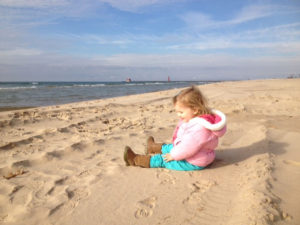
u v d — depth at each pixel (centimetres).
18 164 271
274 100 805
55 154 302
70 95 1592
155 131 420
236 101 809
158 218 167
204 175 233
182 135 246
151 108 711
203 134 230
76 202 191
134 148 330
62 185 221
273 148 294
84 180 230
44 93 1791
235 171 237
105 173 245
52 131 415
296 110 612
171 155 243
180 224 159
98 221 166
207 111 242
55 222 167
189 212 172
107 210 179
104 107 723
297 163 241
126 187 213
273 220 143
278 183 195
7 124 464
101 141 357
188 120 247
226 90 1299
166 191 204
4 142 346
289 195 175
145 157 256
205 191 201
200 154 238
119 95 1586
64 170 256
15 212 181
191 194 197
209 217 164
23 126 462
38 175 245
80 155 304
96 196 199
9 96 1492
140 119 532
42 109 704
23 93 1784
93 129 441
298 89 1191
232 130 414
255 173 218
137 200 191
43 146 338
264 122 470
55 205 187
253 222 140
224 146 323
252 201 166
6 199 199
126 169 254
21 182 229
